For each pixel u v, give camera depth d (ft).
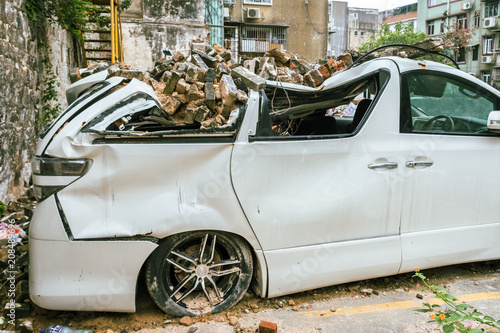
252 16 85.20
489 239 10.56
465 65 118.73
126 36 46.55
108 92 8.46
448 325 7.42
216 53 11.29
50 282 7.71
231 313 8.84
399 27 123.65
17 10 17.28
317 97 10.03
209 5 63.98
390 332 8.43
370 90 10.64
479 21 114.83
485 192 10.37
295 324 8.61
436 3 128.47
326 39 91.04
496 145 10.49
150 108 8.38
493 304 9.61
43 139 8.00
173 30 47.70
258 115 8.47
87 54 40.55
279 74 10.82
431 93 10.05
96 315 8.70
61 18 22.70
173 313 8.54
